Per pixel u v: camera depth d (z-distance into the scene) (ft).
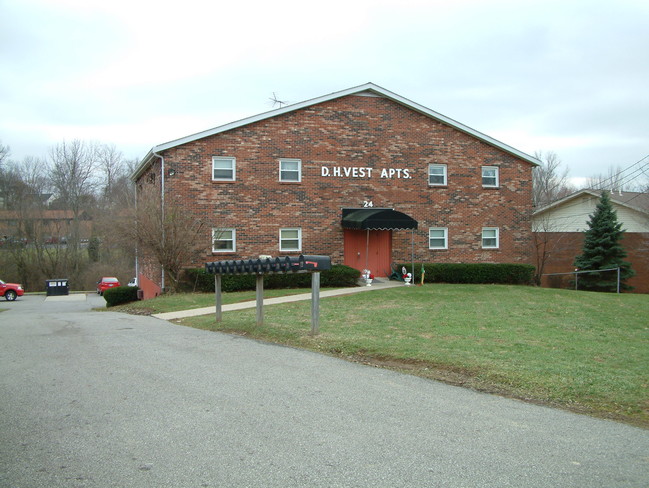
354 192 77.46
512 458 16.30
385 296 59.77
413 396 22.90
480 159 82.89
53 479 14.88
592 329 39.75
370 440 17.65
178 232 68.44
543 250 93.66
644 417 20.44
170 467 15.60
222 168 73.36
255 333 38.99
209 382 25.31
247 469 15.39
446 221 81.25
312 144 76.07
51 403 22.22
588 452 16.88
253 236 73.92
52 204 202.18
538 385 23.89
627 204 102.89
